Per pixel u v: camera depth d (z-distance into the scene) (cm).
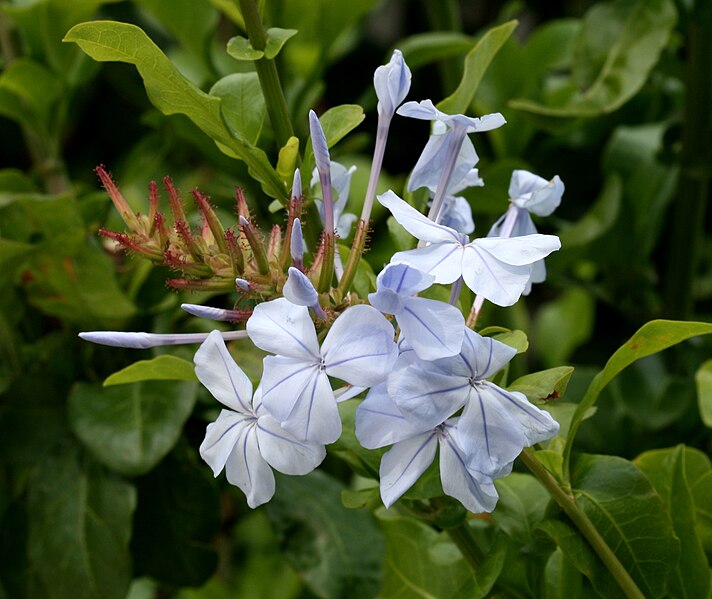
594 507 32
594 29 43
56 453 40
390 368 28
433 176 31
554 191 32
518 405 28
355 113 32
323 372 28
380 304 28
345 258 33
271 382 28
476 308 31
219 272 30
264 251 29
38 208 39
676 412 44
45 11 44
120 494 39
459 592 31
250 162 32
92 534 39
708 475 36
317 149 30
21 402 40
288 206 32
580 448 44
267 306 29
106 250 43
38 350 41
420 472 29
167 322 41
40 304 41
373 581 39
